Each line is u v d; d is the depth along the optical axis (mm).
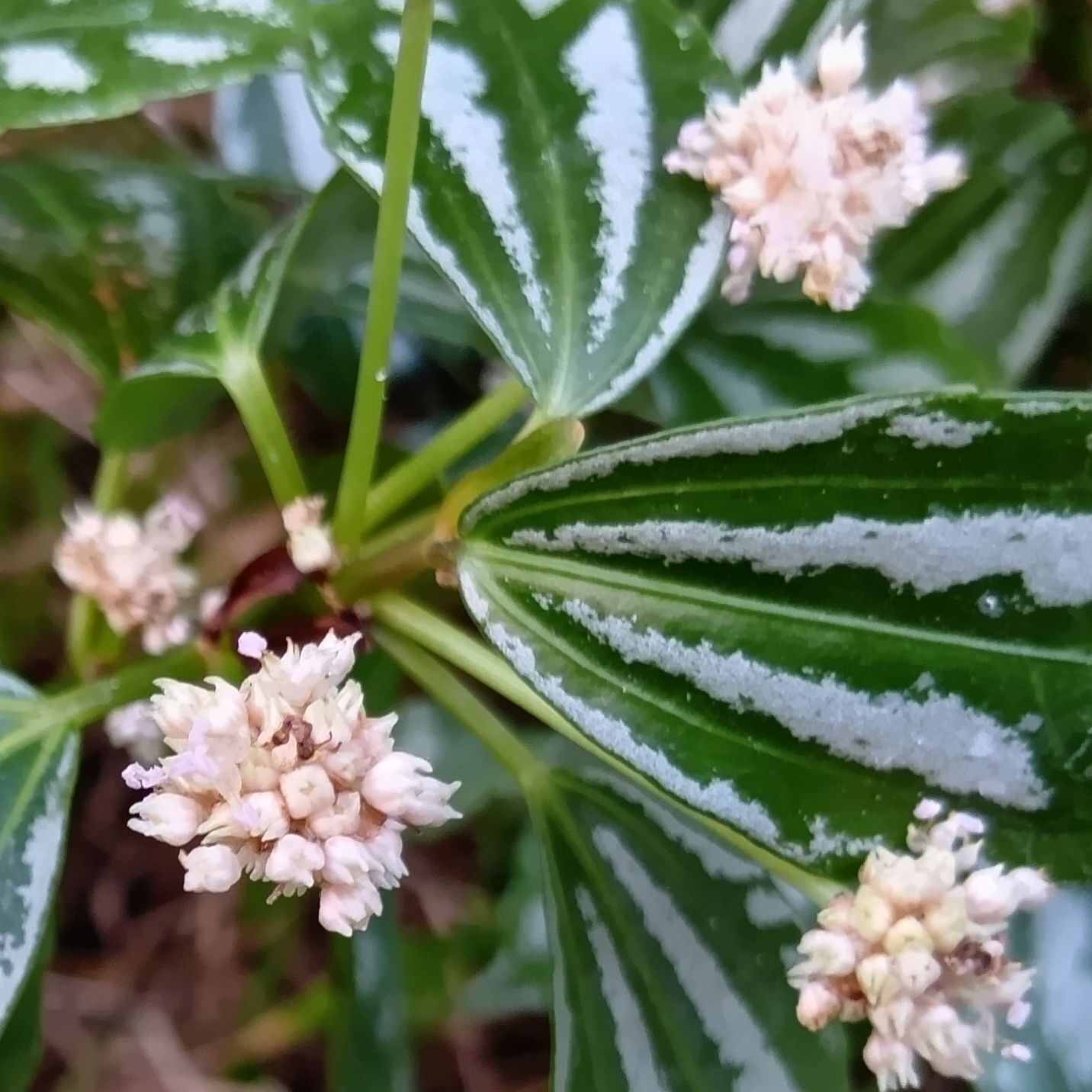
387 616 77
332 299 105
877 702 64
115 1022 131
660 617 66
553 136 78
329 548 75
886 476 63
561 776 86
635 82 79
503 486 67
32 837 73
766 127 76
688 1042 83
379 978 103
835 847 64
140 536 96
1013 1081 98
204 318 84
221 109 111
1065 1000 100
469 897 134
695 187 78
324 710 62
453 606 120
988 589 63
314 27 76
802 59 94
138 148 108
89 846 133
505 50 78
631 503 66
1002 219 109
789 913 86
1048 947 101
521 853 125
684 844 86
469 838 137
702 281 77
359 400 72
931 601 64
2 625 126
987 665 64
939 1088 115
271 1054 131
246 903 130
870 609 65
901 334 98
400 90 62
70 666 103
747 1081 83
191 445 127
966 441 62
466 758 121
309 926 134
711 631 66
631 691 66
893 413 62
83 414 131
